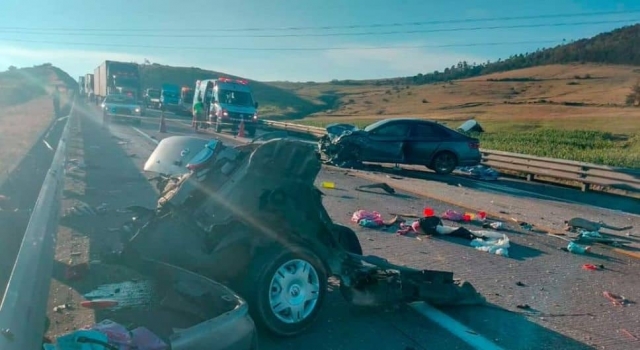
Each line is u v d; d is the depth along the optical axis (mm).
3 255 7191
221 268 5305
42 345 3771
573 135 49188
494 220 11461
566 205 14578
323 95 149625
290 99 132250
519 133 51500
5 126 27328
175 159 7820
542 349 5234
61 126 21219
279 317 5059
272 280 5016
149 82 130375
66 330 4867
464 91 143625
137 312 5219
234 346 4031
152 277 5457
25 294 3600
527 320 5934
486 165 22469
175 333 3777
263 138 6160
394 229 9891
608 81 143250
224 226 5258
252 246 5184
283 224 5320
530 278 7457
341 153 19891
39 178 13109
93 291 5801
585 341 5480
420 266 7641
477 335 5430
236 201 5406
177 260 5387
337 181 15969
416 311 5965
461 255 8383
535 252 8906
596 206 14859
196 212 5590
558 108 97938
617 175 17109
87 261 6766
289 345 5031
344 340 5191
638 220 12852
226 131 34531
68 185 12094
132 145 21891
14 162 15148
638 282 7582
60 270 6461
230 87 35031
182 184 5727
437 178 19000
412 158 19953
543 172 19734
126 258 5574
